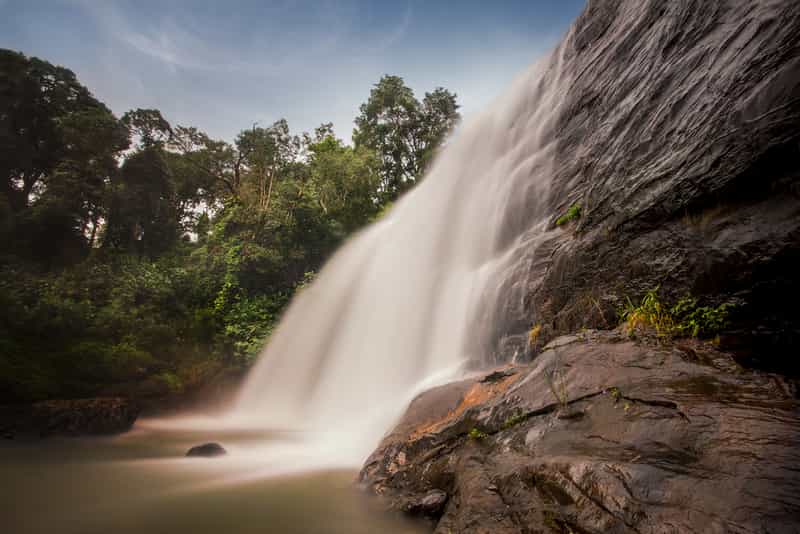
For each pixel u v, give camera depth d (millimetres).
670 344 4250
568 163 9242
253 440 9914
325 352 15992
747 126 4242
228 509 4789
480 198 12805
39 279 16188
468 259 12094
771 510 2080
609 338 4773
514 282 8180
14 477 6285
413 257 14992
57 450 8219
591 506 2646
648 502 2439
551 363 4617
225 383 16266
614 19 10203
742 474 2361
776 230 3783
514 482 3314
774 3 4707
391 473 4926
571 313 6211
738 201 4309
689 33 6391
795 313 3643
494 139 14742
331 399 13891
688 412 3051
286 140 28109
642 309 4832
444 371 9359
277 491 5410
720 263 4195
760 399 3062
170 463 7258
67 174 21719
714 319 4117
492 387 5527
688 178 4770
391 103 33219
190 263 22094
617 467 2740
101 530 4277
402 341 12516
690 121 5234
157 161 25938
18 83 24312
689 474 2518
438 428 5066
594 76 9734
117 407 10508
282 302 20609
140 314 16438
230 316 18688
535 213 9711
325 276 20484
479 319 8945
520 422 4043
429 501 3934
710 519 2166
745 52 4758
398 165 33438
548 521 2783
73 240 21422
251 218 23703
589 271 6090
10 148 23484
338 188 26750
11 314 12555
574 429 3539
